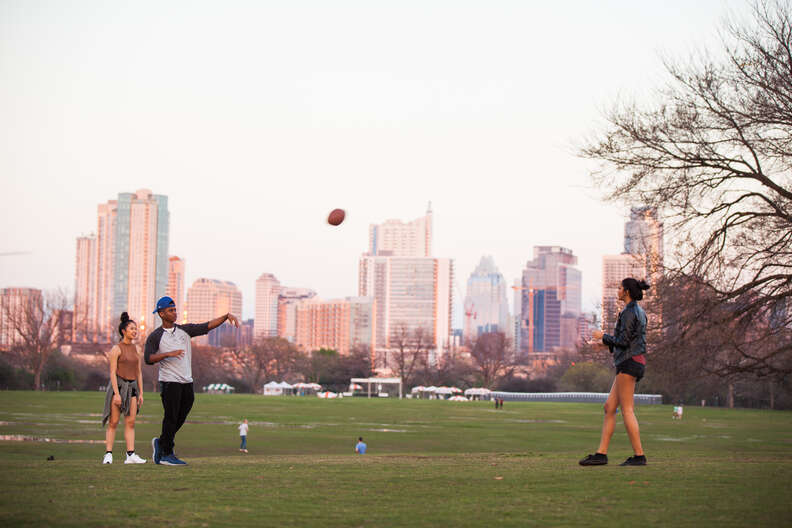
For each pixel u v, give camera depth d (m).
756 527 7.62
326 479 10.91
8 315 134.12
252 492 9.61
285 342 189.00
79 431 42.16
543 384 175.25
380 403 109.62
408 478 11.06
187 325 13.32
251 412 72.81
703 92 27.00
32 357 128.12
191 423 56.38
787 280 25.73
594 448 40.25
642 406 122.25
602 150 28.20
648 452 22.84
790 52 25.80
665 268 27.45
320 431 49.94
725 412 95.56
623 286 12.29
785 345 27.05
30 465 12.99
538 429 55.56
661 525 7.71
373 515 8.20
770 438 48.03
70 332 153.50
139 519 7.87
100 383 147.38
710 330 25.64
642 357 12.36
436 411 85.94
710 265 26.67
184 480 10.67
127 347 13.77
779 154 26.16
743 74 26.48
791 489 9.80
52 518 7.86
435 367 191.88
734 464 13.08
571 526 7.69
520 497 9.33
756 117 25.81
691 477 10.85
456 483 10.51
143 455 28.73
